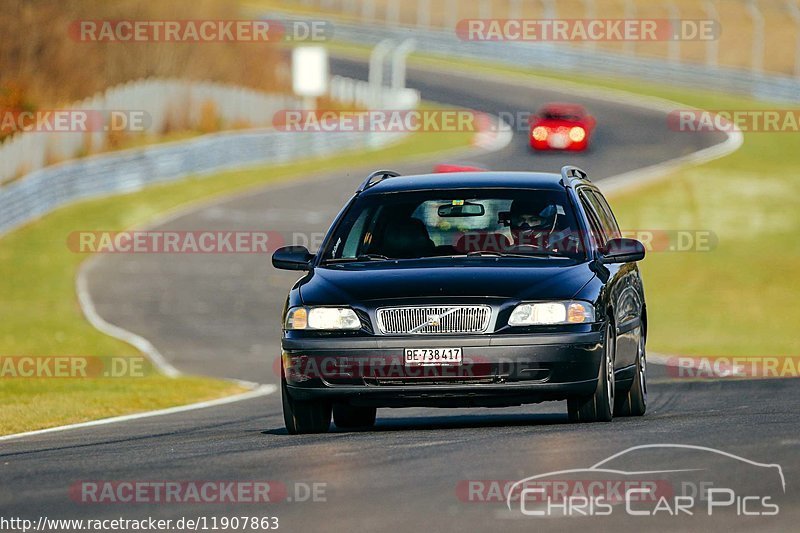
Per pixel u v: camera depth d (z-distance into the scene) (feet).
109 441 118.83
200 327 302.04
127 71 559.38
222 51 618.03
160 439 118.21
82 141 475.31
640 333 132.87
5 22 495.41
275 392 201.05
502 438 100.99
